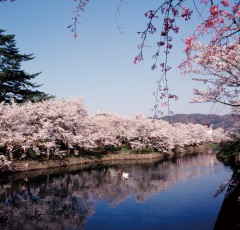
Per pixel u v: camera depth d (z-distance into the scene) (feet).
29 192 72.79
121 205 62.49
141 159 163.53
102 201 65.87
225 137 153.58
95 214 56.08
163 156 183.93
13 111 104.27
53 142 122.01
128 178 95.35
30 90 142.72
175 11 11.87
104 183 86.79
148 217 53.62
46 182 85.87
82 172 107.04
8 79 131.75
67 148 145.89
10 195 69.26
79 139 134.92
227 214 34.53
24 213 55.83
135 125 189.67
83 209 59.41
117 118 196.85
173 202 63.77
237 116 48.78
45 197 68.69
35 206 60.90
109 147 183.83
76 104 149.07
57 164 121.29
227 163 128.16
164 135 190.90
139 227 48.08
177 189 77.30
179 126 268.00
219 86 38.63
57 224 49.73
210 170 109.60
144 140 189.37
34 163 111.24
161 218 52.75
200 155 191.21
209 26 12.25
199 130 276.82
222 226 33.53
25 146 104.47
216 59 34.50
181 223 49.47
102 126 181.78
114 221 51.80
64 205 62.08
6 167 96.68
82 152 154.81
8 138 100.32
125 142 204.13
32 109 120.88
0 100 133.80
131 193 73.61
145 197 69.10
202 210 56.80
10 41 130.21
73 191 75.31
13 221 50.85
